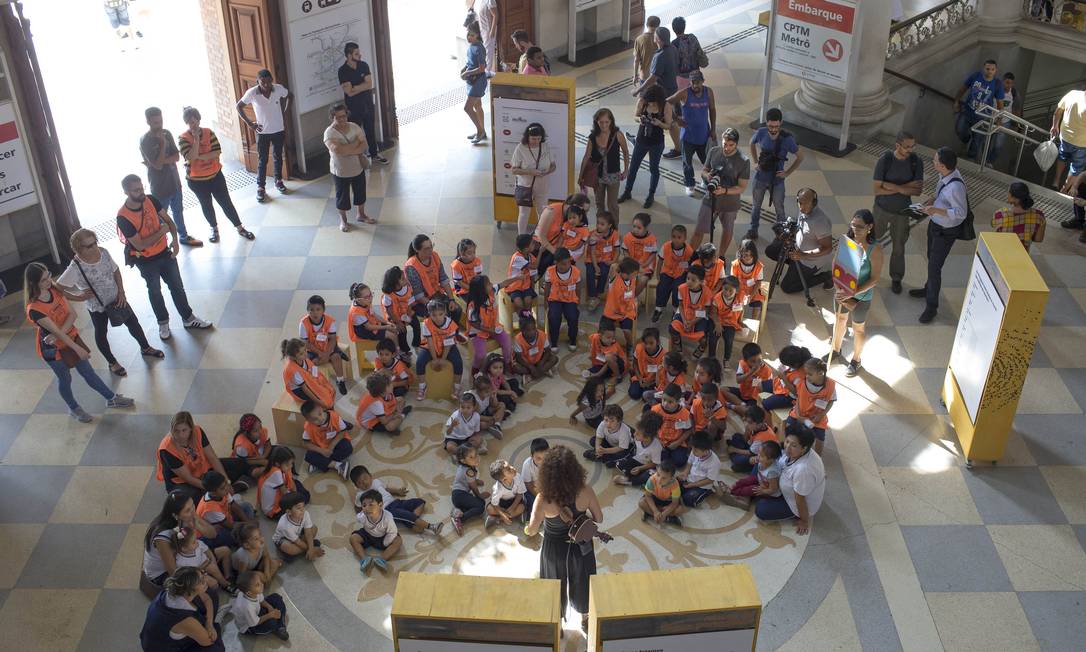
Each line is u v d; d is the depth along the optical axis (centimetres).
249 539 622
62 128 1274
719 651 493
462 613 468
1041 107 1670
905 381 832
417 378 826
